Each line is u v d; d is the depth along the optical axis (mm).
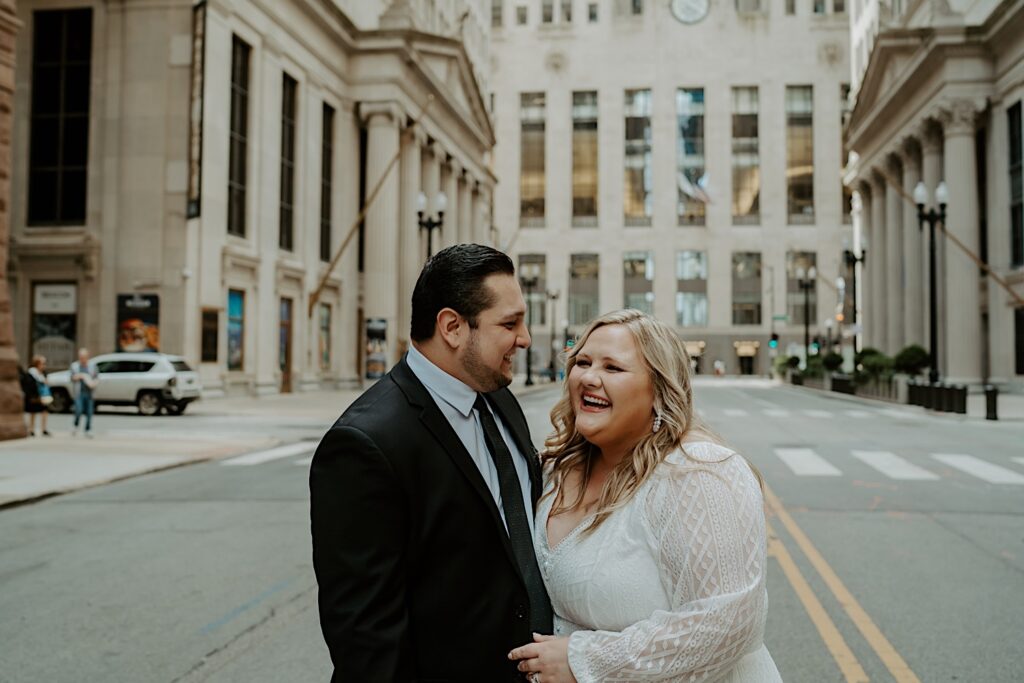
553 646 1922
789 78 82625
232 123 32156
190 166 28766
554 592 2145
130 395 24641
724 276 82312
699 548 1868
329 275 39562
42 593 6195
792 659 4727
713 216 82750
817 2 83062
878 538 8062
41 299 29609
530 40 86125
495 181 69562
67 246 29234
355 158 43844
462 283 2131
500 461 2254
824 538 8070
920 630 5238
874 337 56375
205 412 25562
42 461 13656
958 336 39969
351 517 1922
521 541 2172
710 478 1924
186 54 29359
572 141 85688
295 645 5027
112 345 29109
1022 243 37969
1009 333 38688
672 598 1953
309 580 6566
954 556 7285
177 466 13531
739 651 1836
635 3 85188
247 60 33312
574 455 2367
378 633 1859
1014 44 37844
